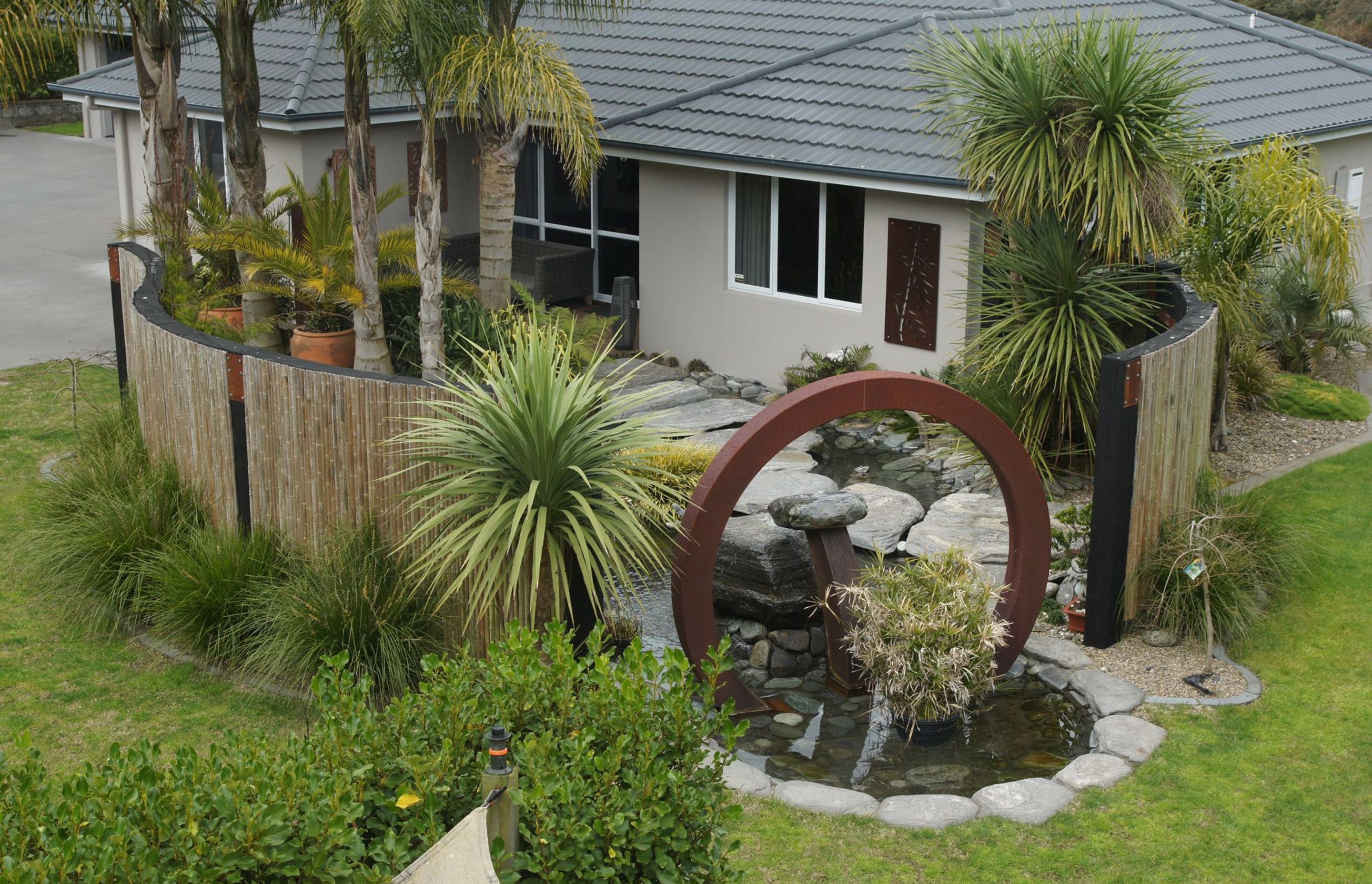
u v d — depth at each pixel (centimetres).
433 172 1142
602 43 1750
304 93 1592
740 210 1470
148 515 890
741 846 621
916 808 662
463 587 770
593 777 438
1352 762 707
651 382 1488
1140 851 629
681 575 754
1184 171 1075
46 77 3388
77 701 766
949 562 804
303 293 1253
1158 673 812
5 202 2456
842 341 1406
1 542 987
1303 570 909
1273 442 1212
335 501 813
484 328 1264
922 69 1170
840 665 829
